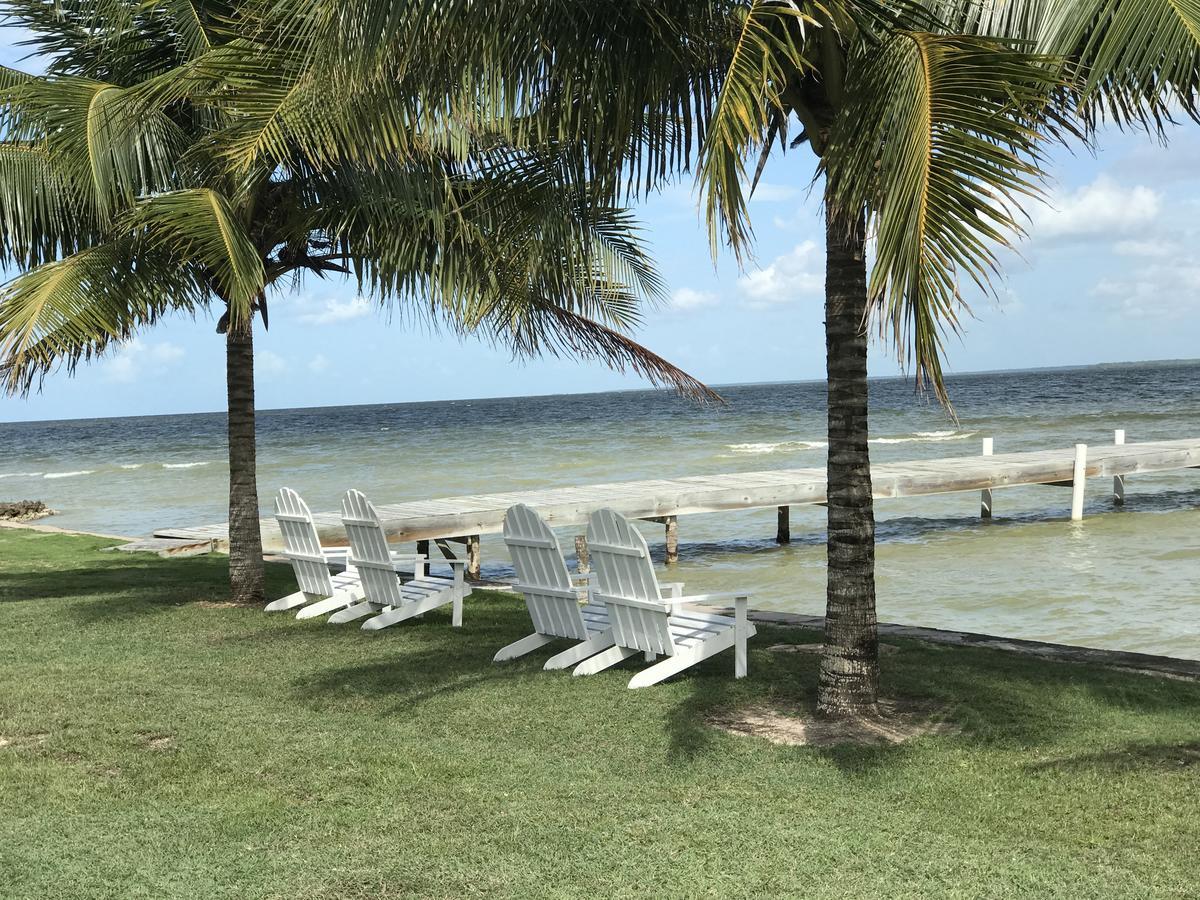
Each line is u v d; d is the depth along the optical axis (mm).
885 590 12438
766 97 4438
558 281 7758
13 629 8375
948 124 3947
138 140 8758
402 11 4691
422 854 3867
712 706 5922
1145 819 4145
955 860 3762
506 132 5645
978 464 20453
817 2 4391
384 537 8188
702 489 16688
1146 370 171250
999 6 4699
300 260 9695
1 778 4777
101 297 8102
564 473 33031
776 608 11656
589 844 3941
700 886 3570
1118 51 3979
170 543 14258
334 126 6582
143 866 3771
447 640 7930
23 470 53031
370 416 133500
